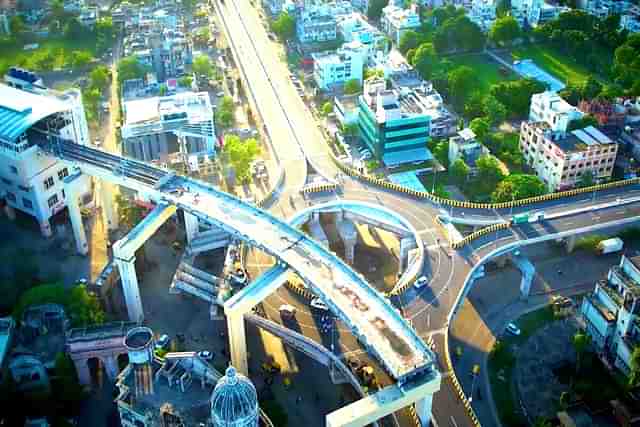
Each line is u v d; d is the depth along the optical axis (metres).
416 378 194.00
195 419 183.12
